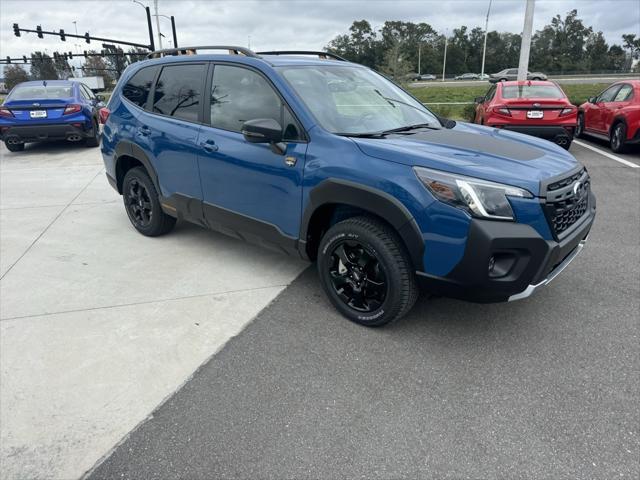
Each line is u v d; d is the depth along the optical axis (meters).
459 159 2.77
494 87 10.04
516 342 3.04
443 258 2.69
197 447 2.26
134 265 4.30
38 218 5.73
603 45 95.88
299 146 3.21
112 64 75.31
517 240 2.57
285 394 2.61
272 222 3.52
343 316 3.37
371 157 2.90
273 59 3.67
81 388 2.68
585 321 3.26
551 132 8.46
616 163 8.25
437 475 2.09
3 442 2.31
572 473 2.09
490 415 2.43
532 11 14.14
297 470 2.13
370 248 2.97
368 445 2.26
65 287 3.88
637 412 2.43
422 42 97.75
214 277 4.03
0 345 3.09
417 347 3.01
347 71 3.96
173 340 3.12
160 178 4.38
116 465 2.18
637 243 4.58
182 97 4.12
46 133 10.10
